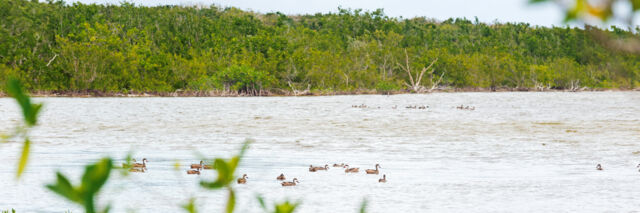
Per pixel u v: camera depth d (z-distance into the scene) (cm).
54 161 8450
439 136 12862
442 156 9488
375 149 10525
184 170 7806
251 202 5978
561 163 8656
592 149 10431
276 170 8031
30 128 499
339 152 10094
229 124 16200
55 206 5584
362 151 10231
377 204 5906
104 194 5872
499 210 5638
